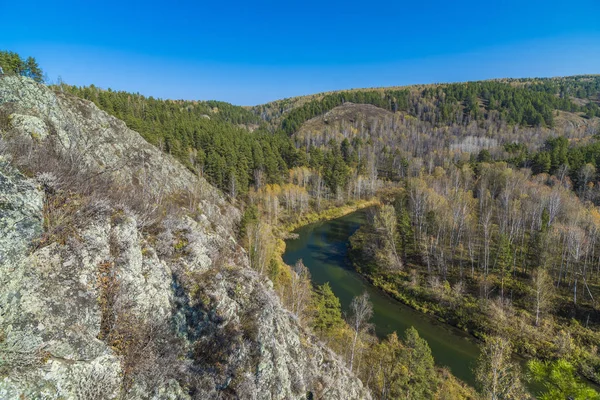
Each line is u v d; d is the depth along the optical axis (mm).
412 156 145250
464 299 46188
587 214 57969
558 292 44094
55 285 10984
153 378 12727
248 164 102250
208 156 89688
